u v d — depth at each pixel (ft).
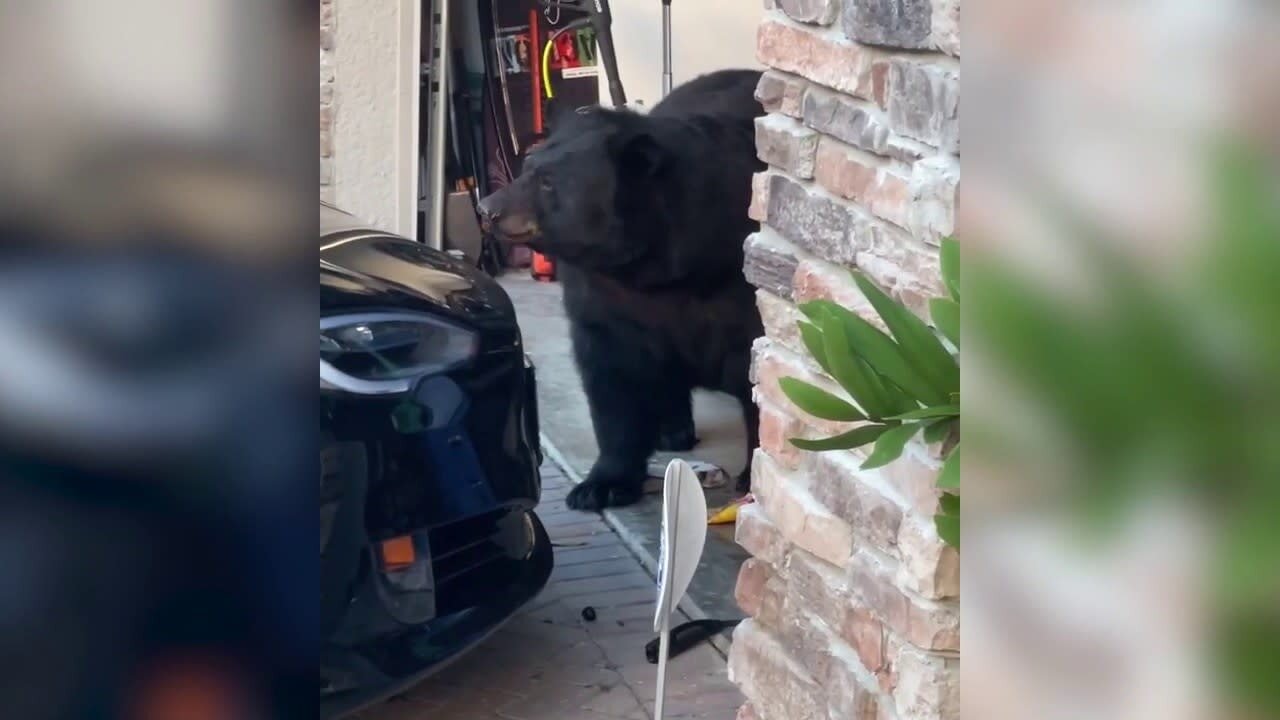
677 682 10.69
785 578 8.09
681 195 13.38
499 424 9.71
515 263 23.82
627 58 23.20
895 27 6.51
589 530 14.07
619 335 14.17
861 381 5.53
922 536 6.29
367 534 8.52
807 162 7.63
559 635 11.55
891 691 6.72
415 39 19.86
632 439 14.55
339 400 8.39
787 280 7.98
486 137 23.15
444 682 10.71
